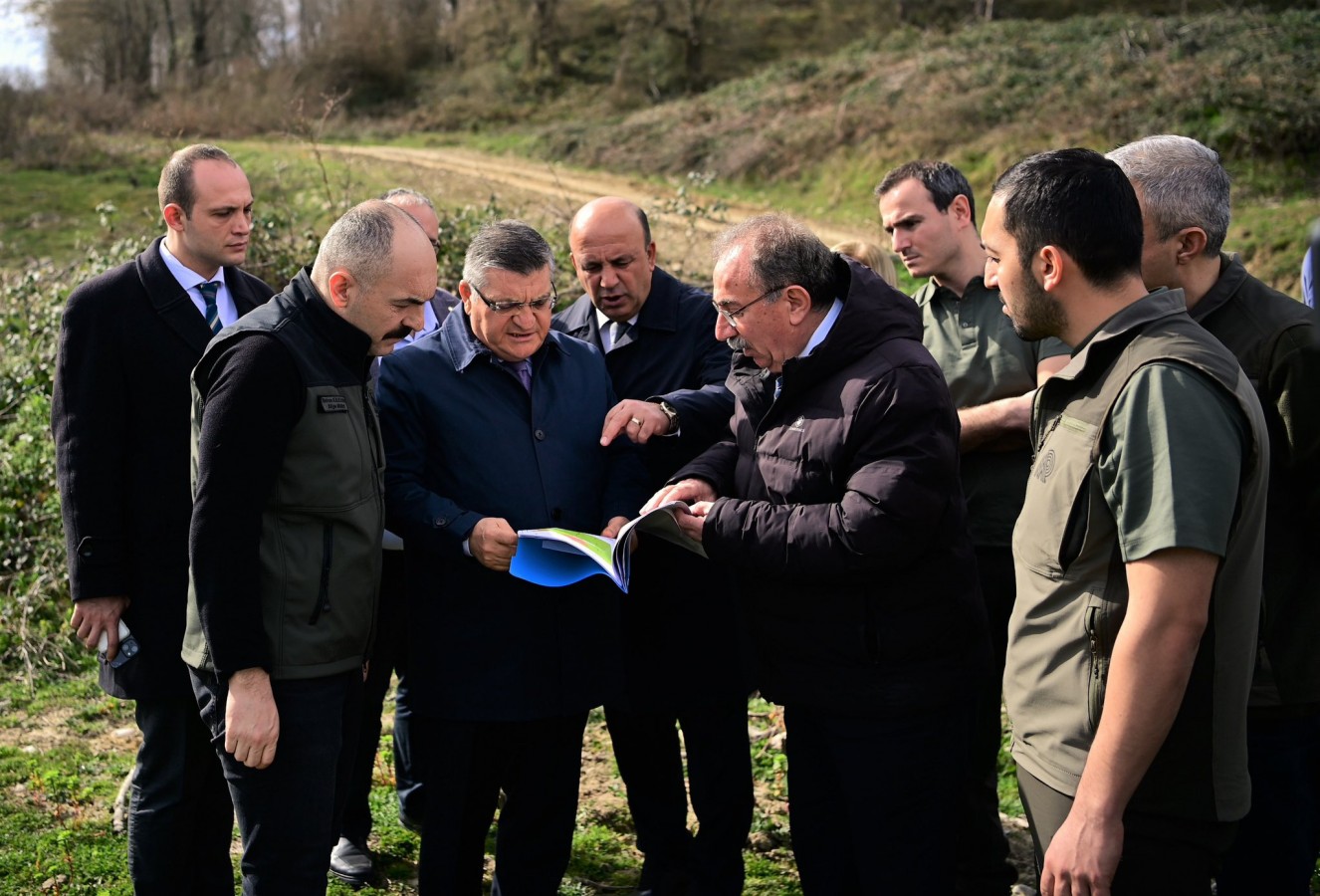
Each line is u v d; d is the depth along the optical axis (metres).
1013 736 2.22
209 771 2.91
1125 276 2.05
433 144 33.38
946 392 2.50
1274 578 2.38
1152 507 1.88
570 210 10.61
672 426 3.04
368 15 44.28
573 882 3.42
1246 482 1.96
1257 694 2.39
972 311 3.25
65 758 4.16
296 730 2.46
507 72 40.78
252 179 17.14
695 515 2.64
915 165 3.27
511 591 2.87
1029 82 21.38
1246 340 2.38
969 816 3.20
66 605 5.42
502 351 2.88
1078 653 2.05
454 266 8.01
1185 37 20.78
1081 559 2.03
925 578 2.50
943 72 23.59
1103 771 1.92
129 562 2.87
